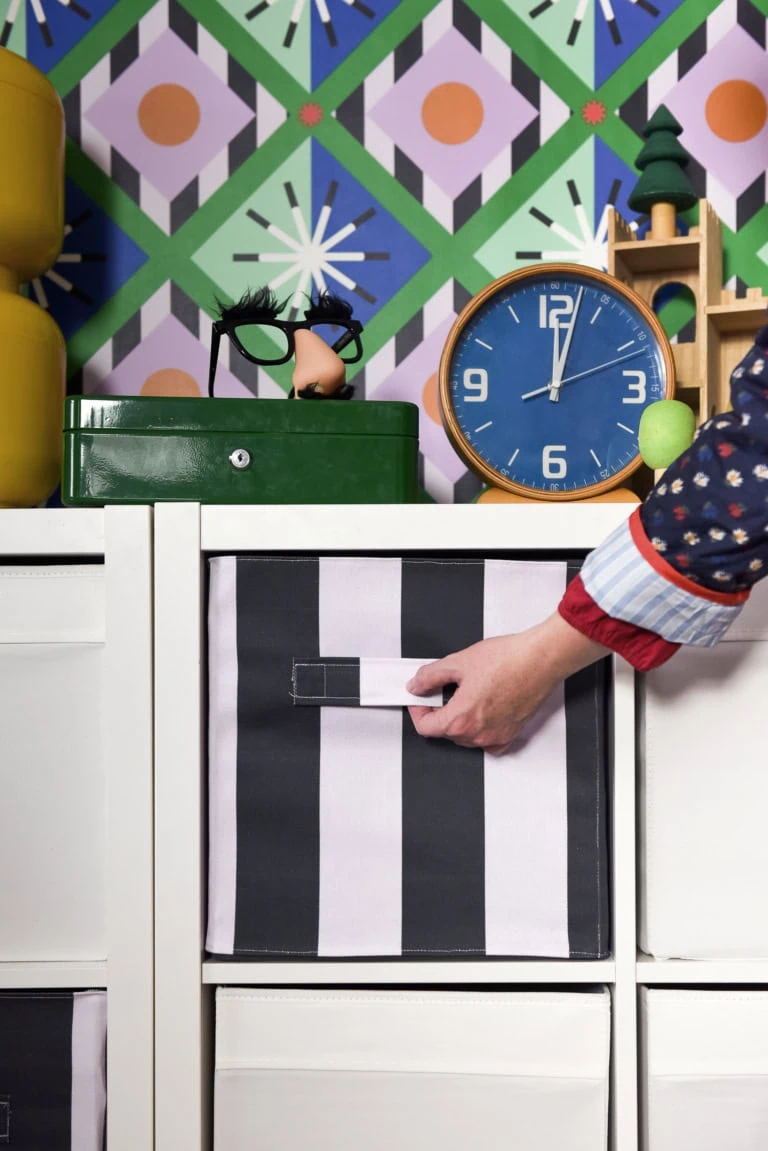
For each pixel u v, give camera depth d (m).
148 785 1.02
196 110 1.47
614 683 1.02
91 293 1.47
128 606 1.02
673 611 0.88
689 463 0.85
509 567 1.03
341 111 1.46
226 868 1.03
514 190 1.45
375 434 1.11
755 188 1.42
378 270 1.46
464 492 1.44
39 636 1.04
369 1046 1.02
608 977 1.02
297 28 1.47
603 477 1.22
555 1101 1.01
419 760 1.03
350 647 1.03
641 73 1.44
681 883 1.01
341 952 1.02
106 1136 1.02
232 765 1.03
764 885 1.01
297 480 1.11
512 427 1.23
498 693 0.96
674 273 1.42
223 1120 1.02
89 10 1.46
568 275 1.24
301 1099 1.02
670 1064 1.01
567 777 1.03
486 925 1.02
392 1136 1.01
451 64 1.46
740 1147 1.00
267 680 1.03
